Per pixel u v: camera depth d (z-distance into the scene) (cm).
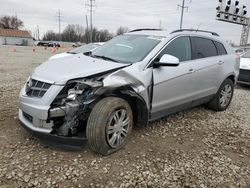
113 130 391
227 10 3173
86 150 406
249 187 346
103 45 541
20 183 325
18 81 906
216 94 626
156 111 467
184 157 410
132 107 448
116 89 397
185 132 506
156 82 446
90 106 384
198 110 646
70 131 378
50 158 381
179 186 338
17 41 8188
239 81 998
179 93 502
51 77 381
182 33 530
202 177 361
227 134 511
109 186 330
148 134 483
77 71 388
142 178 350
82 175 347
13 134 446
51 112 367
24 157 379
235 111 668
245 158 421
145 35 517
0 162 364
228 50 651
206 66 559
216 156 420
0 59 1986
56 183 329
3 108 570
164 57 439
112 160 386
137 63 430
